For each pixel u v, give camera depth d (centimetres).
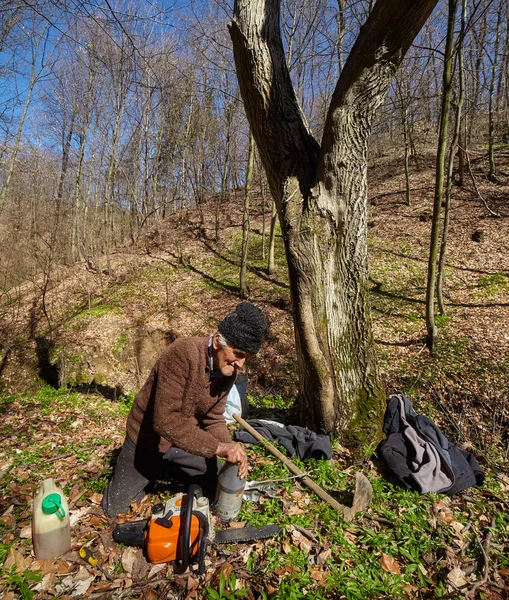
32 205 1630
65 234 1488
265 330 229
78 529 265
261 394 687
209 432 272
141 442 270
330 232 382
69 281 1237
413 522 296
